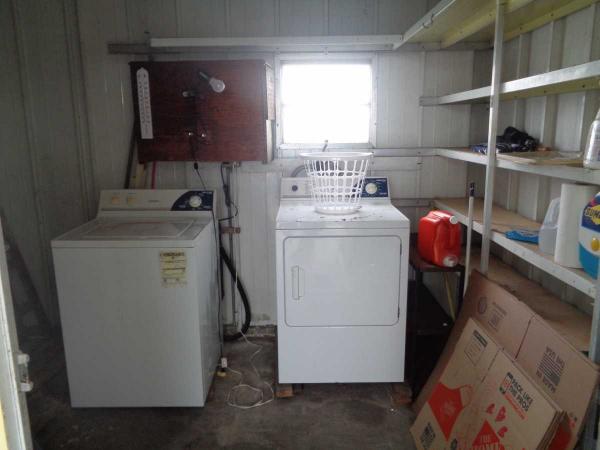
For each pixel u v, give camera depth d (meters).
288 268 2.35
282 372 2.47
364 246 2.32
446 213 2.46
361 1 2.84
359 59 2.93
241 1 2.83
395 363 2.45
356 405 2.44
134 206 2.78
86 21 2.84
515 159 1.84
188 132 2.75
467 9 2.10
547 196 2.26
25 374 0.87
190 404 2.38
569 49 2.04
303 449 2.13
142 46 2.83
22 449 0.87
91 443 2.19
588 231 1.52
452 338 2.32
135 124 2.81
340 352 2.44
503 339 1.92
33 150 2.98
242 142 2.75
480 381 1.83
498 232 2.12
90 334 2.29
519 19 2.24
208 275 2.54
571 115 2.06
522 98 2.49
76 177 3.03
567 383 1.49
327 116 3.03
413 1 2.83
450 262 2.30
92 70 2.90
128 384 2.35
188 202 2.76
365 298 2.38
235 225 3.09
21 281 3.00
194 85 2.69
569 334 1.76
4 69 2.89
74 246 2.20
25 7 2.83
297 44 2.68
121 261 2.21
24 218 3.06
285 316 2.40
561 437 1.44
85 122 2.97
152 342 2.30
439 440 1.94
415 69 2.93
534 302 2.05
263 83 2.67
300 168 3.00
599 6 1.84
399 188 3.07
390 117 2.99
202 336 2.35
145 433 2.25
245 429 2.27
